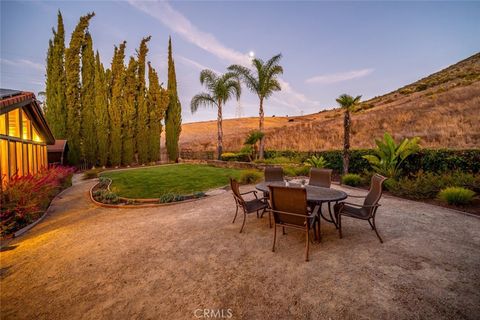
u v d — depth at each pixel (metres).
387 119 22.59
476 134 13.91
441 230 4.26
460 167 7.13
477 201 5.72
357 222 4.83
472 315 2.18
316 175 5.88
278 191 3.61
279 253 3.57
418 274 2.87
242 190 8.55
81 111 18.89
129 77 20.80
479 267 3.00
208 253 3.67
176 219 5.48
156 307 2.50
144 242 4.22
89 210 6.88
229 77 17.78
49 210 7.14
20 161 8.16
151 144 22.69
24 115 8.62
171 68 23.88
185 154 24.52
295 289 2.66
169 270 3.22
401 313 2.23
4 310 2.58
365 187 8.44
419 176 7.25
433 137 15.31
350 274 2.91
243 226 4.51
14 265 3.63
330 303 2.41
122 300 2.64
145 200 7.39
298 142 23.08
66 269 3.40
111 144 20.03
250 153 17.34
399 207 5.78
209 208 6.33
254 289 2.71
